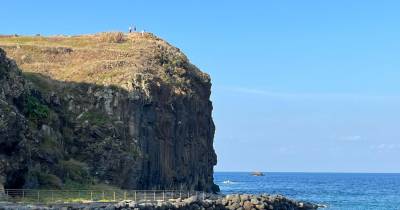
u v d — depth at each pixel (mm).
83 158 83188
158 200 68000
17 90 74375
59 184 71875
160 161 91625
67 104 88562
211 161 110625
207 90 109812
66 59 105938
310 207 95438
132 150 85500
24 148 64375
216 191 112562
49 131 78500
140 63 100812
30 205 53094
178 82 100438
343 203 125250
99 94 90000
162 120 93188
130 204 58594
